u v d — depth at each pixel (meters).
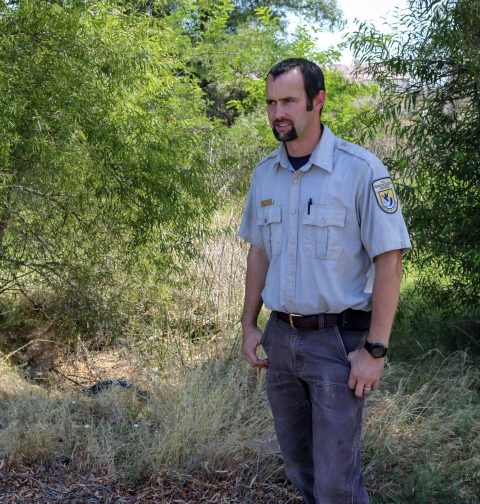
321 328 2.16
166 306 5.45
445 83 4.19
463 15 3.88
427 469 2.96
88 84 4.38
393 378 4.02
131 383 4.28
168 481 3.02
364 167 2.10
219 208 5.59
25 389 4.10
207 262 5.55
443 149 4.05
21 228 4.90
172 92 5.34
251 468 3.06
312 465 2.46
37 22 4.33
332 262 2.12
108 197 4.80
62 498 2.89
